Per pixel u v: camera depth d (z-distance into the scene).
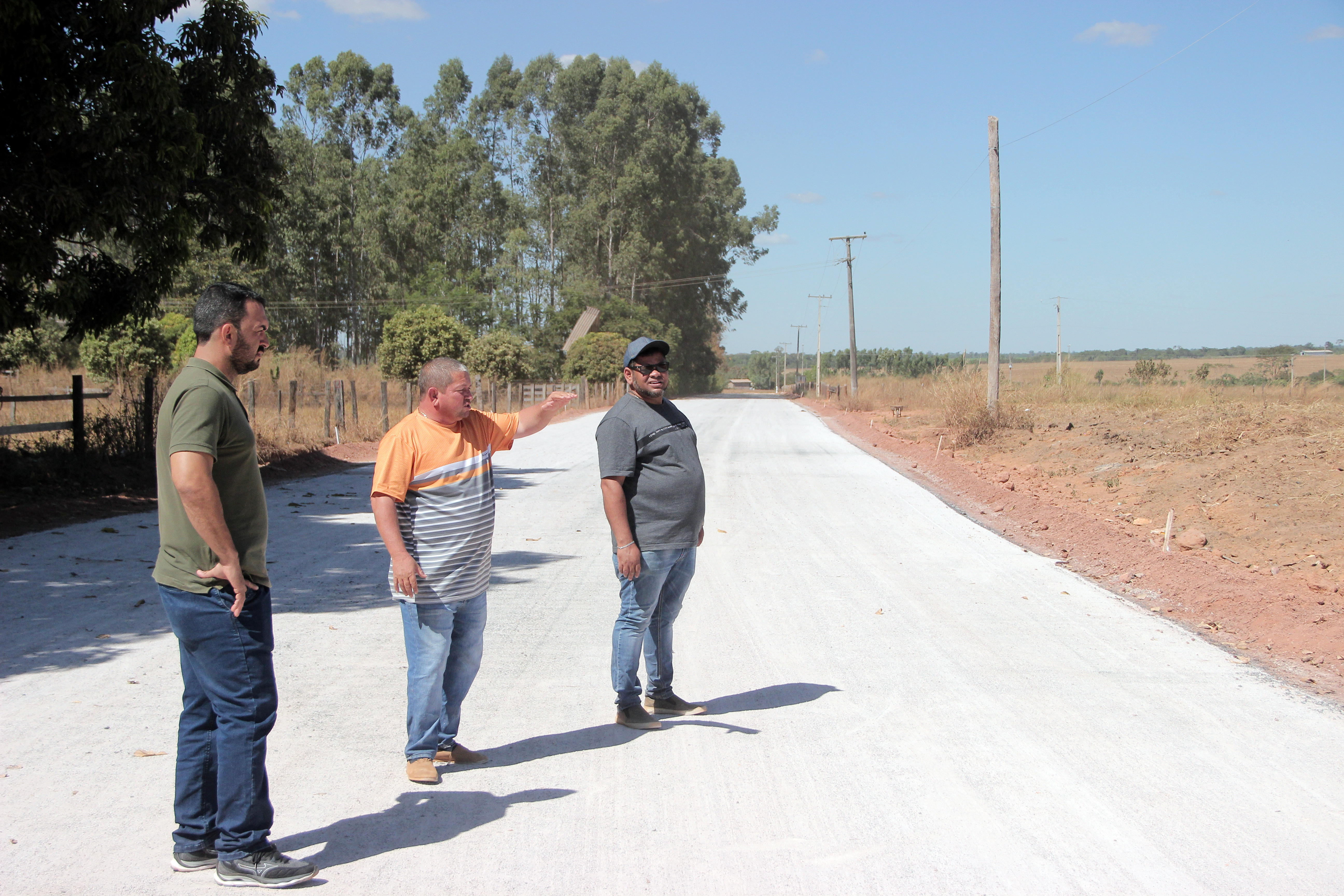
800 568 8.58
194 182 11.88
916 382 46.59
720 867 3.29
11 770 3.97
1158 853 3.42
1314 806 3.82
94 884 3.11
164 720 4.55
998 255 22.02
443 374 3.88
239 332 3.14
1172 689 5.27
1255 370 71.50
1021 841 3.51
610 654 5.87
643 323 61.25
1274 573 7.88
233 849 3.10
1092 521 10.49
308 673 5.36
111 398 19.67
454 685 4.11
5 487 11.43
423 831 3.53
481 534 3.97
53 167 10.09
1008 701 5.07
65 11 9.86
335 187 56.97
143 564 7.95
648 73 66.94
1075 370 36.25
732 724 4.72
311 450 17.33
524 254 65.69
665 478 4.51
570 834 3.53
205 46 11.95
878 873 3.26
